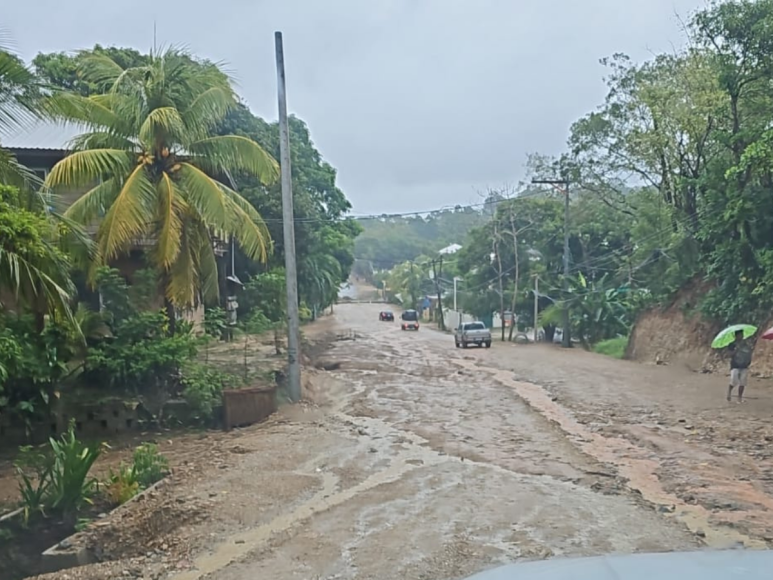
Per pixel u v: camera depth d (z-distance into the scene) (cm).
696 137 2659
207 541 733
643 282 3719
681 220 2873
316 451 1187
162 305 1650
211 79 1689
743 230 2275
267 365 1973
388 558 664
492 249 5209
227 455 1166
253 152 1667
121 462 1179
